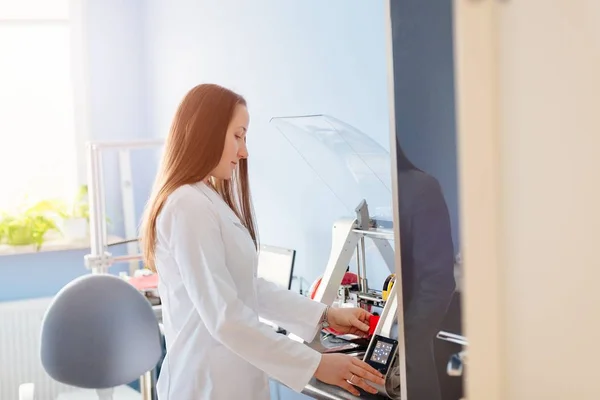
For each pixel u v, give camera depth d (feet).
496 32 1.99
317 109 9.18
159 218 6.20
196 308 5.98
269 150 10.25
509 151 2.02
